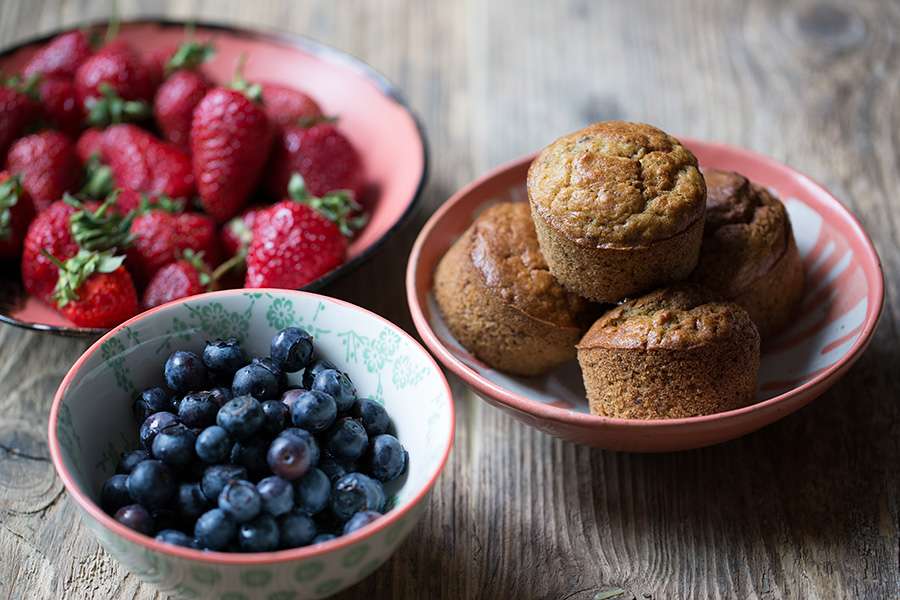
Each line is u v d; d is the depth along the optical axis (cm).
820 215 65
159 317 57
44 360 65
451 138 78
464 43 86
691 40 85
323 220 66
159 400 56
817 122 79
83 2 88
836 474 59
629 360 57
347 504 53
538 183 59
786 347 62
